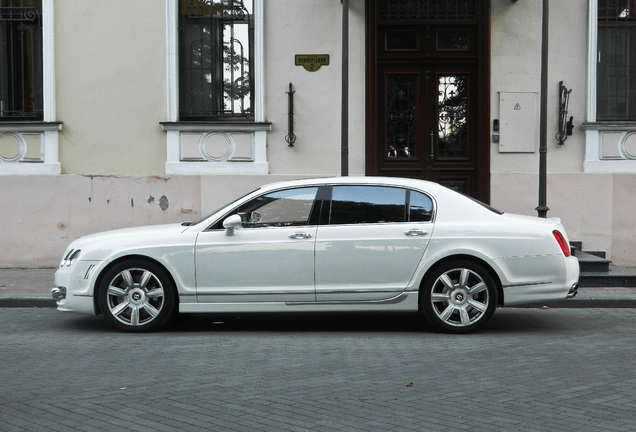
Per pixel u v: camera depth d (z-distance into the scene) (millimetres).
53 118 12727
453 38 12812
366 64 12531
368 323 8805
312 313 9516
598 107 12680
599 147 12422
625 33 12648
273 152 12648
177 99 12750
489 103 12492
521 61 12461
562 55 12414
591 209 12391
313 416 4941
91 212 12742
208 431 4645
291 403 5254
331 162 12633
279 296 7973
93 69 12727
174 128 12625
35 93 12984
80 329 8398
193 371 6273
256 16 12594
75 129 12742
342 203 8070
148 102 12703
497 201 12492
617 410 5074
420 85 12836
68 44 12719
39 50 12961
